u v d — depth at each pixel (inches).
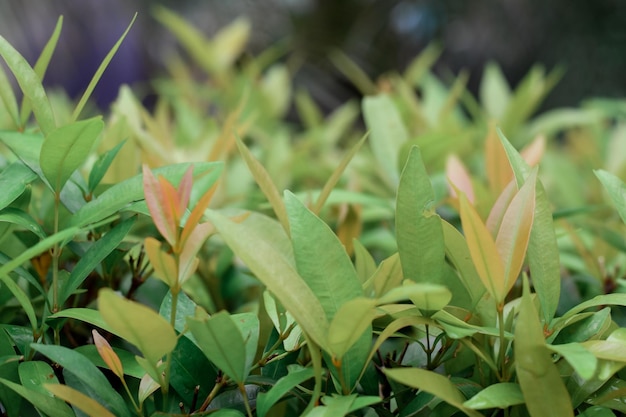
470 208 26.5
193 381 28.4
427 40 184.2
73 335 32.2
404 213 27.5
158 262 26.1
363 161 49.8
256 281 35.4
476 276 28.0
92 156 35.5
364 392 28.6
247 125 36.8
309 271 26.9
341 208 36.6
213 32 183.3
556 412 26.3
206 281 35.7
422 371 26.3
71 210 30.0
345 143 77.0
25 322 31.6
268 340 29.0
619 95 172.7
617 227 37.3
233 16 184.2
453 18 186.2
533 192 27.1
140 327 25.7
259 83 65.6
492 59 190.1
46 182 28.9
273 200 28.1
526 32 186.5
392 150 38.7
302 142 59.8
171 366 28.3
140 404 27.6
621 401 27.3
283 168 47.3
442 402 27.8
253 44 161.6
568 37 180.4
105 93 162.1
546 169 49.9
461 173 33.4
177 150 42.9
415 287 25.0
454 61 190.1
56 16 154.5
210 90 70.4
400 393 28.5
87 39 159.8
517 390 26.5
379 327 28.7
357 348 27.0
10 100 31.3
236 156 51.1
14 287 27.5
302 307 26.2
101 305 25.3
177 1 182.9
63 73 156.1
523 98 53.5
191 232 26.5
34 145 29.5
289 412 29.4
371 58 162.4
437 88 59.0
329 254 27.0
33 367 27.9
